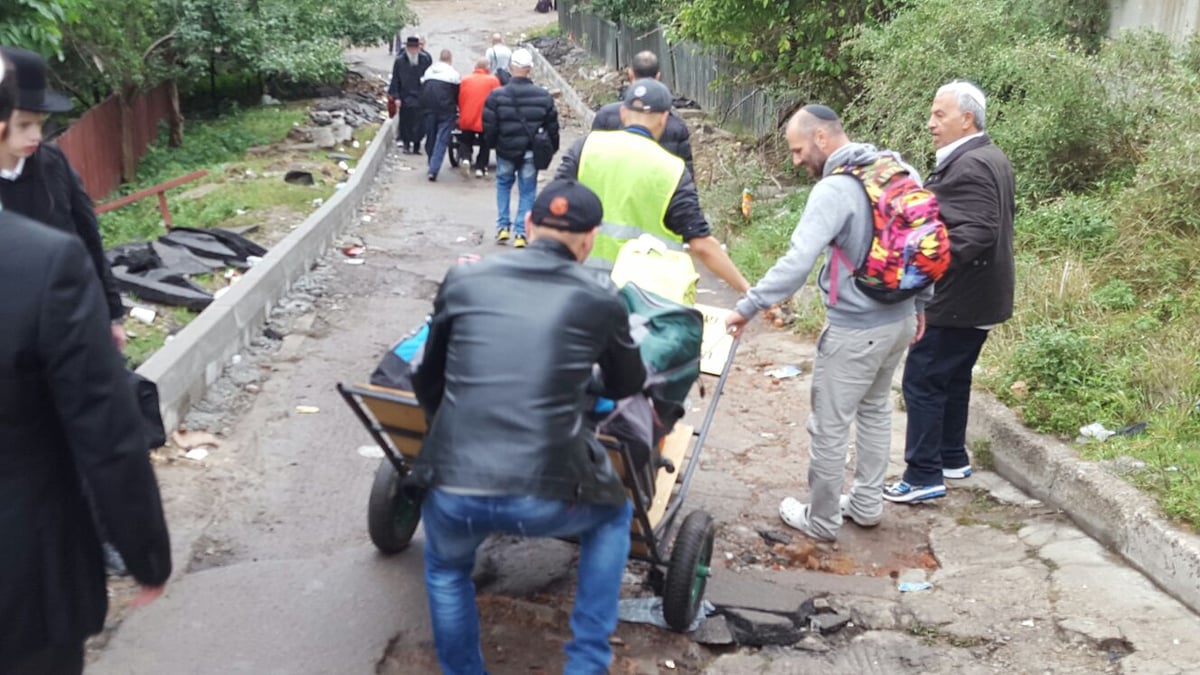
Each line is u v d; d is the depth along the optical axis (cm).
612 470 345
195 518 507
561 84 2497
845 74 1235
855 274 463
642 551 416
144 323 707
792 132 473
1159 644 414
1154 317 659
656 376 395
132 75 1462
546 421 319
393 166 1623
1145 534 464
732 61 1465
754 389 720
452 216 1276
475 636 364
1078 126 849
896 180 458
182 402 608
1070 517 518
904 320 477
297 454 585
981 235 488
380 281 947
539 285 333
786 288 450
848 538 521
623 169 492
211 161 1562
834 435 493
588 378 332
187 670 394
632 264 453
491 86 1522
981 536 516
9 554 242
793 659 429
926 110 956
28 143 315
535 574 475
